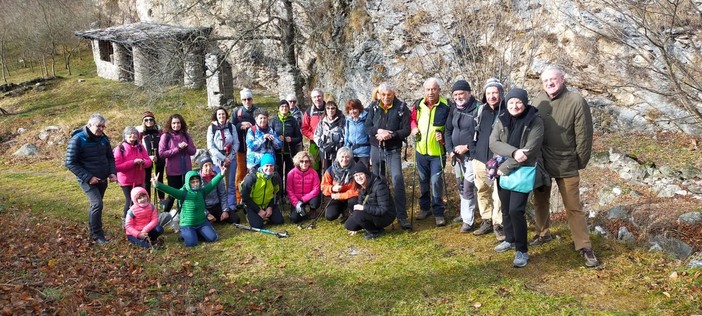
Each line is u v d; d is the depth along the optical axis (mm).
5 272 5645
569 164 5188
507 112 5141
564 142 5133
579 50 8797
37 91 23375
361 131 7258
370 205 6508
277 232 7125
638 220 7070
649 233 6500
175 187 7836
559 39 9617
